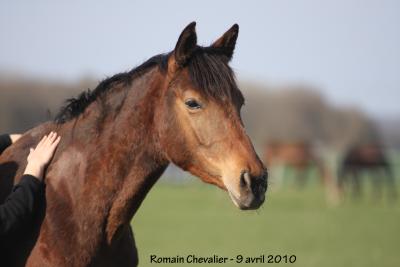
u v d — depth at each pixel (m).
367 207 47.88
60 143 7.84
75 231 7.41
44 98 92.06
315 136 122.25
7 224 7.12
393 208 47.34
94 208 7.48
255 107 125.19
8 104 90.62
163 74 7.62
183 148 7.38
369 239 30.06
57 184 7.57
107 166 7.57
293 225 35.44
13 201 7.23
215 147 7.21
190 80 7.30
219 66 7.40
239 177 7.07
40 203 7.52
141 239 28.09
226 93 7.29
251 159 7.15
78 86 87.50
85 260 7.41
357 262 22.95
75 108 7.98
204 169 7.38
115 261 7.74
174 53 7.46
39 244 7.34
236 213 41.59
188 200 51.53
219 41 7.85
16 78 91.69
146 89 7.69
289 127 123.38
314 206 47.62
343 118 118.50
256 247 26.34
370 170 56.75
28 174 7.48
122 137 7.61
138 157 7.62
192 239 28.36
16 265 7.44
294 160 67.81
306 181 76.56
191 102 7.26
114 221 7.58
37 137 8.06
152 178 7.75
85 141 7.72
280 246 27.00
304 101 123.81
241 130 7.28
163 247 25.53
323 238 30.06
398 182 77.38
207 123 7.23
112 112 7.76
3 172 7.87
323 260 23.30
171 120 7.39
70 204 7.48
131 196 7.62
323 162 65.56
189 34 7.36
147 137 7.62
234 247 26.16
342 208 46.50
